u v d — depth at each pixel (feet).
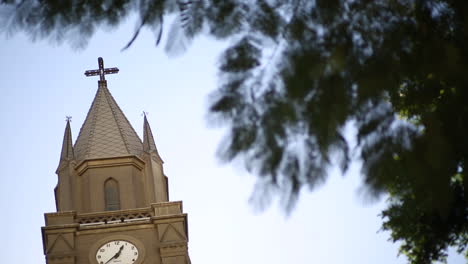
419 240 52.42
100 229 193.57
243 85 42.22
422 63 41.78
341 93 41.34
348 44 41.70
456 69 41.52
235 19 42.91
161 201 206.80
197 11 43.09
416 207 43.65
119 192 207.10
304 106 41.45
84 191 207.51
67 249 190.19
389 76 41.65
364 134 41.88
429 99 42.19
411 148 41.83
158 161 215.31
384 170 41.78
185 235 196.44
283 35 42.39
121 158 211.41
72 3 43.24
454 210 48.34
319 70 41.22
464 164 42.19
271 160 41.60
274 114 41.70
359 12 42.42
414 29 42.27
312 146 41.68
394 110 42.37
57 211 209.15
